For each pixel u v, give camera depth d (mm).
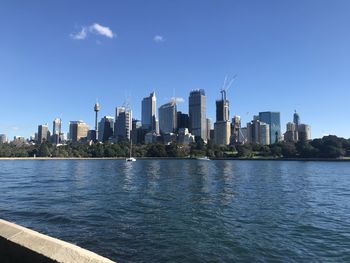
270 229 26891
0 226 8992
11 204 38969
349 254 20516
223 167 160875
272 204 41156
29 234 8250
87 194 50094
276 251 20906
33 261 7477
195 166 169125
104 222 28672
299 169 150625
